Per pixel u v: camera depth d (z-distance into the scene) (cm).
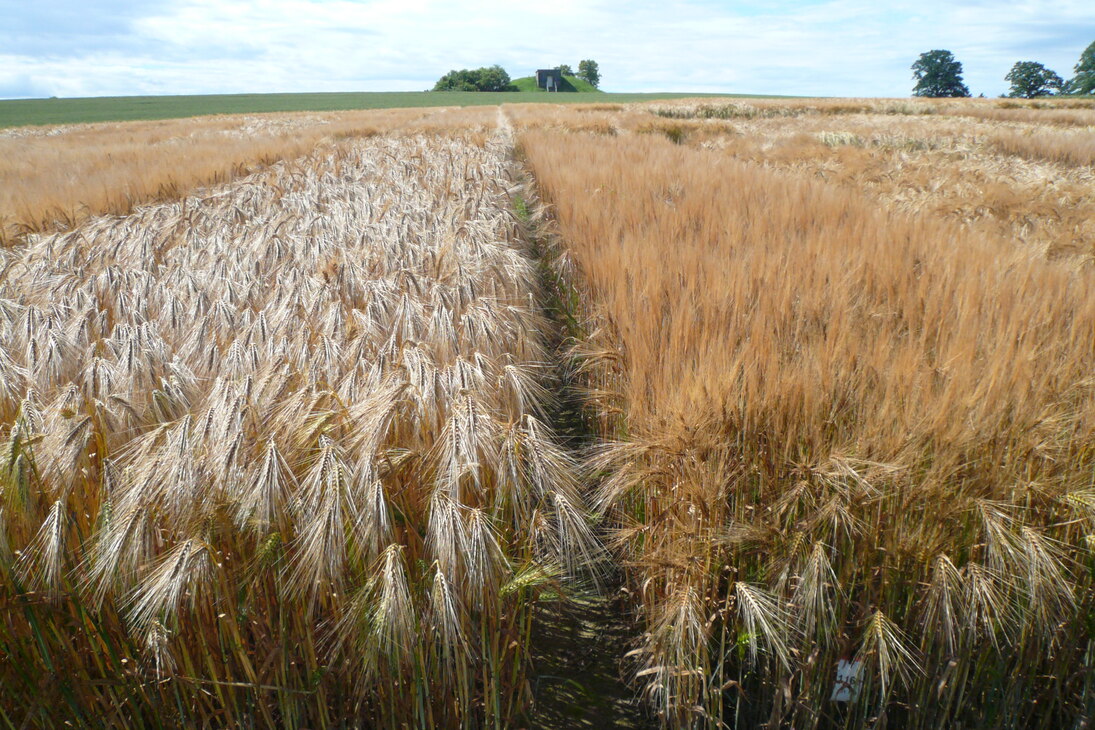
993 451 268
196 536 221
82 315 405
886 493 260
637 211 786
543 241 908
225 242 680
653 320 421
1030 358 311
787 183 1016
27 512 235
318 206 927
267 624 251
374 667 238
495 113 4412
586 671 321
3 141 2914
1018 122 2936
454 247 603
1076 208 859
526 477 279
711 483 274
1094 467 271
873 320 409
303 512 239
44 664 240
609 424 421
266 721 246
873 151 1642
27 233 837
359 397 310
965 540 261
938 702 260
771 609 254
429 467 271
